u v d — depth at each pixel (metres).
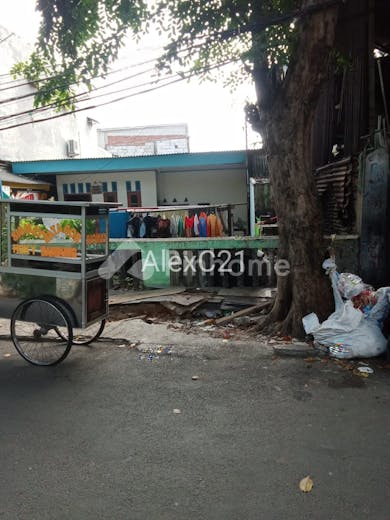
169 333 5.45
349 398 3.68
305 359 4.55
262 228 8.47
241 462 2.81
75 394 3.86
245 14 5.35
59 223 4.50
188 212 9.61
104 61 5.68
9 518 2.33
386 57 7.94
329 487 2.54
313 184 5.20
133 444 3.04
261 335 5.36
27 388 4.01
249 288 6.96
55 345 4.90
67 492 2.54
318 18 4.57
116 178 15.30
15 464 2.82
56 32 5.61
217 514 2.34
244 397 3.73
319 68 4.74
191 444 3.03
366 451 2.90
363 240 6.18
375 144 6.04
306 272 5.18
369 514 2.32
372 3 6.73
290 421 3.32
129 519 2.32
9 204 4.62
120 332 5.48
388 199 5.94
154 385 4.01
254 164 13.09
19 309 4.62
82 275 4.43
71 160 13.48
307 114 4.98
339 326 4.70
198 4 5.27
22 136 14.32
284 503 2.42
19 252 4.65
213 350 4.87
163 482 2.62
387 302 4.80
